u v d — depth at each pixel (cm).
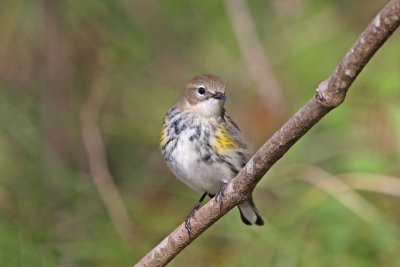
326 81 537
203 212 699
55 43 1264
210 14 1405
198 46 1414
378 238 1070
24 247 1011
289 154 1220
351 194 1105
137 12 1304
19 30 1270
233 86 1407
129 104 1335
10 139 1191
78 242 1065
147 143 1298
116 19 1272
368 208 1091
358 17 1469
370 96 1270
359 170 1128
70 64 1270
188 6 1381
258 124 1272
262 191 1209
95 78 1262
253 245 1115
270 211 1175
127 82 1335
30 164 1169
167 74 1367
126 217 1121
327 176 1154
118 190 1198
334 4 1479
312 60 1435
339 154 1233
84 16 1259
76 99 1270
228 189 671
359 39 500
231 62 1423
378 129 1236
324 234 1085
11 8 1261
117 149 1293
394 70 1303
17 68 1266
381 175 1120
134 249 1096
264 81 1314
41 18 1260
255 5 1479
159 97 1349
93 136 1220
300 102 1373
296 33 1469
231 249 1130
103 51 1266
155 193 1234
